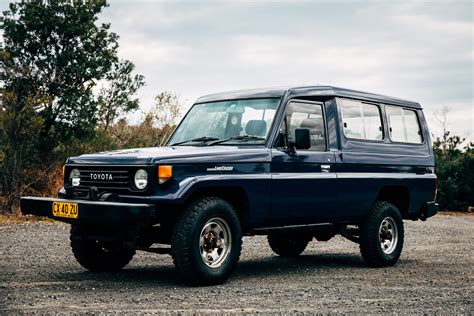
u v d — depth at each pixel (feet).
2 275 21.98
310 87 24.18
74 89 74.18
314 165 23.40
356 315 16.28
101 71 74.74
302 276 23.52
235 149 21.22
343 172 24.64
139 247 20.57
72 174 21.35
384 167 26.66
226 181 20.26
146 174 19.27
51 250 29.17
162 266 25.36
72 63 72.90
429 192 28.99
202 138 22.97
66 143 67.21
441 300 18.65
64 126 71.10
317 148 23.86
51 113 68.90
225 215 20.36
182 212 19.85
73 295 18.43
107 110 75.15
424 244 37.45
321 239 27.84
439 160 86.33
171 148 21.52
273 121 22.38
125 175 19.70
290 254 30.04
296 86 23.75
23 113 56.70
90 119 72.43
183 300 17.83
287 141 22.61
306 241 29.94
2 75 66.80
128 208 18.49
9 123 55.67
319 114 24.31
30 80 69.46
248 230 21.77
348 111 25.50
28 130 56.90
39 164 61.00
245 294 19.02
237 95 24.21
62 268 24.04
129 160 19.71
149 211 18.60
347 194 24.68
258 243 35.78
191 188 19.26
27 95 61.77
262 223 21.90
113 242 21.62
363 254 26.40
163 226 21.27
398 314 16.47
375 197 26.09
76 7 75.41
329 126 24.52
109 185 20.22
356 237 26.55
